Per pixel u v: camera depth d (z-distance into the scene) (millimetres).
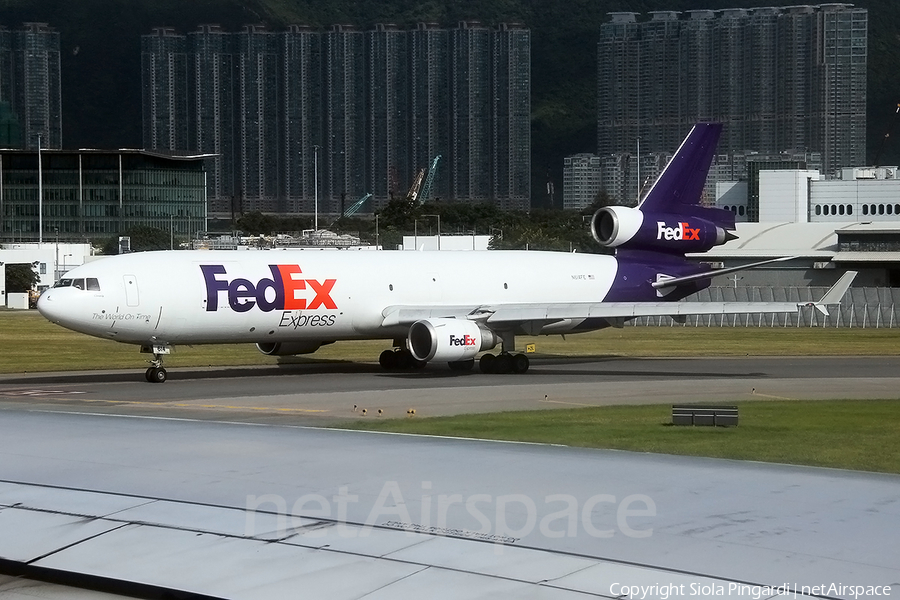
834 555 21859
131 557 23328
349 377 123312
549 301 141625
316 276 124062
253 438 34594
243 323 118812
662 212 150750
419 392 107125
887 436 78500
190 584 22000
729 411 82625
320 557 22828
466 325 123125
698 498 26234
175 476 29156
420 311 126875
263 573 22219
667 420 86875
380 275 129625
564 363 145125
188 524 25000
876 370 134875
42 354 154500
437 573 21719
